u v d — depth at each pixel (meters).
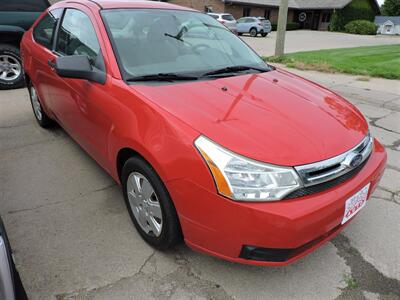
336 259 2.46
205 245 2.02
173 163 1.97
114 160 2.57
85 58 2.68
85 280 2.22
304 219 1.82
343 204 2.00
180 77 2.63
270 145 1.94
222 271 2.31
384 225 2.83
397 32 38.28
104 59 2.66
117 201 3.04
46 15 4.04
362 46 19.02
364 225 2.83
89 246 2.50
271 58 10.91
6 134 4.41
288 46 19.11
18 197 3.09
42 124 4.51
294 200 1.86
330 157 2.00
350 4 40.28
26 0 6.40
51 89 3.58
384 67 9.45
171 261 2.38
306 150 1.97
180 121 2.04
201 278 2.25
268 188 1.83
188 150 1.93
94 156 3.04
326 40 25.16
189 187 1.93
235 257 1.94
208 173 1.86
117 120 2.39
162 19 3.12
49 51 3.63
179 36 3.04
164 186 2.11
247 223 1.82
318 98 2.64
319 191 1.96
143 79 2.53
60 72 2.54
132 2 3.24
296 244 1.87
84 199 3.07
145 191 2.33
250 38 24.44
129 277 2.25
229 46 3.30
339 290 2.21
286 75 3.13
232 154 1.86
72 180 3.37
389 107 5.96
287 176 1.85
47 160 3.75
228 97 2.38
